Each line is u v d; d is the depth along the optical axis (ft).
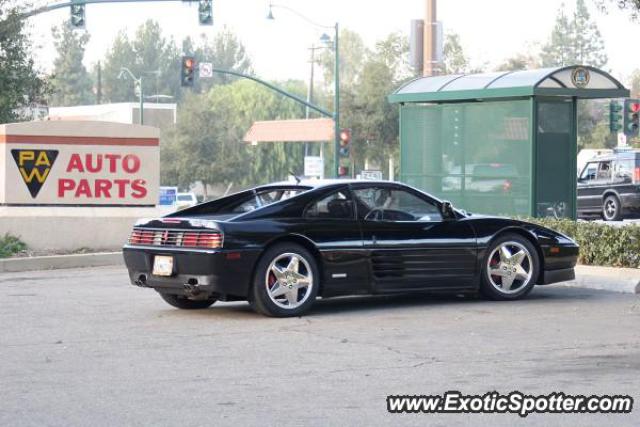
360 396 28.48
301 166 310.04
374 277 44.27
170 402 27.86
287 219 42.75
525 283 47.88
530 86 75.05
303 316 43.11
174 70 568.82
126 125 72.54
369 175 145.28
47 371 31.99
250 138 281.74
